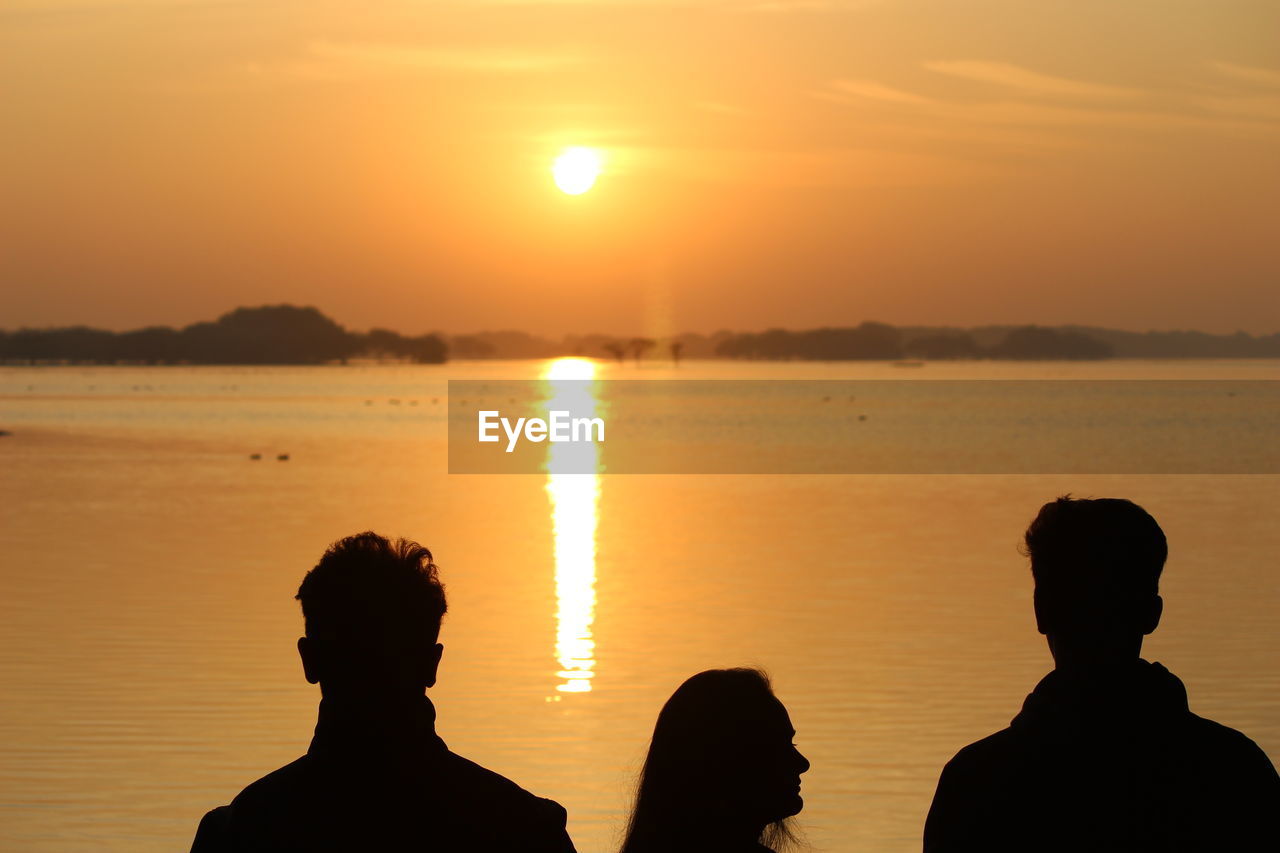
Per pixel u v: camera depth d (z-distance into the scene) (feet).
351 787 17.25
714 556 153.99
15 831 59.93
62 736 74.69
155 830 60.23
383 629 17.04
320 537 173.88
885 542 166.71
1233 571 138.82
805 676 89.56
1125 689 18.70
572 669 92.94
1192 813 18.15
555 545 166.40
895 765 69.41
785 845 19.70
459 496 244.22
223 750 72.23
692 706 18.48
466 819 17.40
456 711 81.66
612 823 61.31
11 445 415.64
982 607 116.06
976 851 18.60
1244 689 84.43
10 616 111.86
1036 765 18.54
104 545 164.45
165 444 423.23
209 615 111.86
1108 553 18.58
